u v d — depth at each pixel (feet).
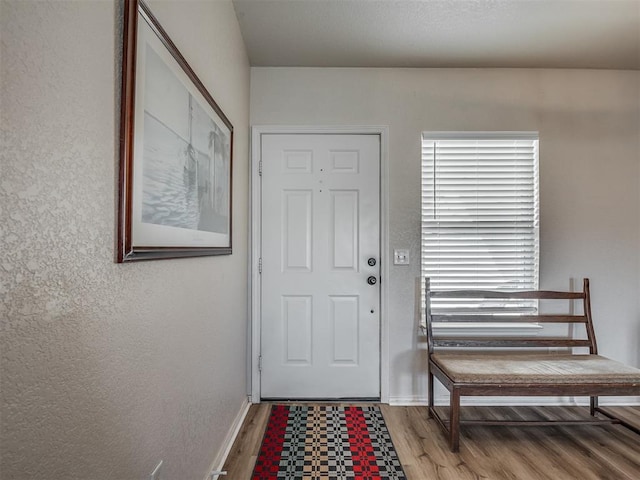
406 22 6.96
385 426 7.29
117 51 2.77
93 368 2.51
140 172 3.07
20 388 1.90
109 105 2.68
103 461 2.64
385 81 8.59
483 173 8.60
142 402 3.24
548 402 8.37
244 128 7.90
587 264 8.51
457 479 5.60
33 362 1.98
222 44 5.89
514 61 8.34
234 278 6.94
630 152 8.53
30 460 1.96
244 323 8.00
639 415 7.82
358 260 8.53
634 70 8.55
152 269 3.42
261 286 8.52
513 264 8.57
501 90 8.58
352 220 8.54
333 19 6.89
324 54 8.07
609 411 8.01
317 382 8.52
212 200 5.27
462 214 8.57
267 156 8.54
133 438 3.08
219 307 5.84
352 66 8.54
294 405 8.25
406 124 8.55
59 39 2.15
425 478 5.63
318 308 8.54
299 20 6.92
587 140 8.54
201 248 4.78
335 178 8.54
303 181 8.54
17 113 1.86
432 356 7.57
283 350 8.54
